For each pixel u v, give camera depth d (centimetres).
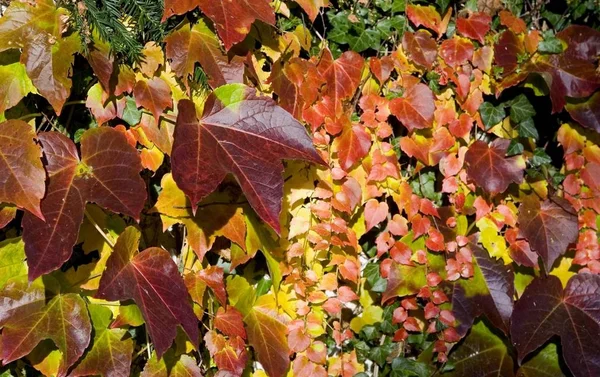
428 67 84
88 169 72
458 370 87
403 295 85
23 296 73
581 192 89
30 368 81
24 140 69
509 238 87
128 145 73
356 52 83
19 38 70
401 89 84
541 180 88
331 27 84
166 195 77
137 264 74
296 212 82
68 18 71
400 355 88
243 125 74
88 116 78
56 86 71
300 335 83
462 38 85
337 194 82
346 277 84
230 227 78
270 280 84
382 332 88
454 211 86
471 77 85
